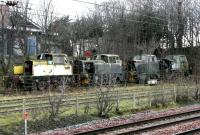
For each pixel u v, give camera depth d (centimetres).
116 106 2445
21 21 4566
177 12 6288
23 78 3544
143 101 2791
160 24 6253
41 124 1914
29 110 2183
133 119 2164
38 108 2184
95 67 4081
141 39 6159
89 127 1906
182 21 6188
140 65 4678
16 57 4569
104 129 1781
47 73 3697
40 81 3631
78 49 5678
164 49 6231
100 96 2291
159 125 1889
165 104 2762
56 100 2289
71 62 3966
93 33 6059
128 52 5853
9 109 2273
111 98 2436
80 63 4088
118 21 6156
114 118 2203
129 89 3631
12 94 3262
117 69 4388
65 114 2170
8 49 4509
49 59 3756
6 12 4600
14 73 3728
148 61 4719
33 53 4934
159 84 4281
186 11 6222
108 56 4300
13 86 3528
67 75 3841
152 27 6216
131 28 6100
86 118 2142
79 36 5769
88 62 4100
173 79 4038
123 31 6062
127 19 6188
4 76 3619
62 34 5394
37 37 4906
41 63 3669
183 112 2373
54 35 5156
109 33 6056
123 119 2170
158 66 4850
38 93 3331
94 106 2450
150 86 4178
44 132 1794
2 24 4378
